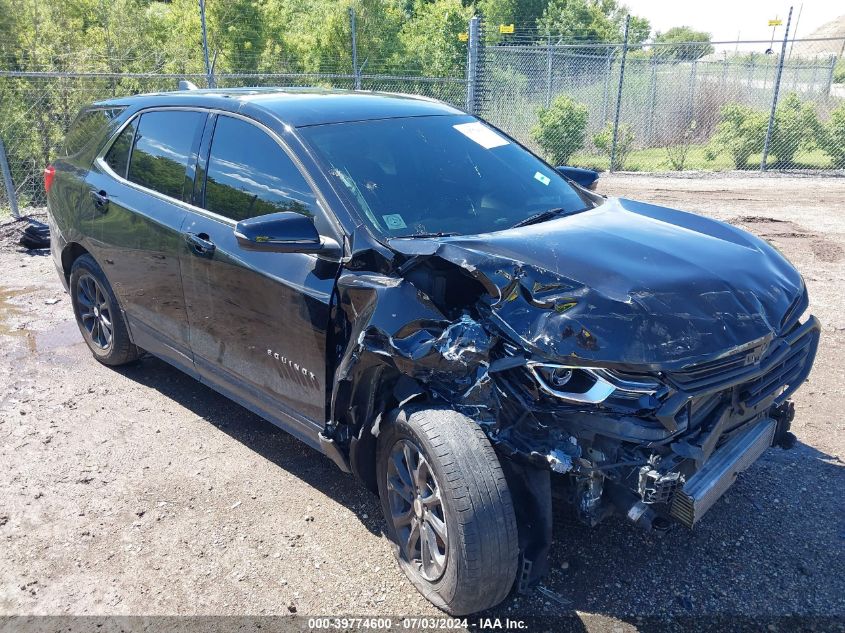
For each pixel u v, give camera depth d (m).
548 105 16.69
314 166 3.36
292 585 3.03
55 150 12.30
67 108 12.98
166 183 4.14
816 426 4.28
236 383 3.80
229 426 4.36
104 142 4.77
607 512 2.70
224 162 3.82
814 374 4.99
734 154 15.97
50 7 15.77
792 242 8.84
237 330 3.64
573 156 16.98
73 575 3.10
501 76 17.44
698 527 3.37
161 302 4.19
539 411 2.56
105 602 2.94
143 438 4.21
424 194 3.44
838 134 15.48
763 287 3.02
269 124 3.63
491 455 2.62
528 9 39.16
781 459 3.93
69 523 3.44
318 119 3.67
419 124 3.93
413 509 2.89
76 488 3.72
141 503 3.59
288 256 3.31
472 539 2.55
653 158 17.20
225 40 18.55
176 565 3.15
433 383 2.81
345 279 3.03
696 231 3.47
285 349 3.36
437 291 2.93
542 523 2.68
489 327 2.70
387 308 2.80
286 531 3.38
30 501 3.61
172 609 2.90
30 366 5.20
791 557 3.16
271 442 4.17
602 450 2.57
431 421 2.69
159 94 4.62
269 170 3.56
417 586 2.94
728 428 2.80
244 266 3.48
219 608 2.91
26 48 14.67
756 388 2.84
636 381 2.52
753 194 12.59
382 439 2.99
